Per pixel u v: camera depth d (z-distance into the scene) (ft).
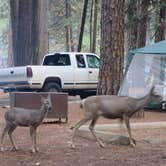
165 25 104.88
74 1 194.59
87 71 97.76
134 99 46.57
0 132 54.80
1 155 43.29
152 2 100.37
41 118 43.65
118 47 71.41
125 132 55.21
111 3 70.74
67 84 95.71
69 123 63.16
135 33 104.17
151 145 48.32
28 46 139.33
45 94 61.72
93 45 151.53
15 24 143.33
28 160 41.37
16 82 92.73
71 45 183.11
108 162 40.52
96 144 48.70
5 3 258.78
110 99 46.50
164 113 75.77
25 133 54.85
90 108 46.75
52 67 93.81
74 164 39.91
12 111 44.32
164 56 80.02
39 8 137.28
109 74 71.41
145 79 80.33
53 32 218.79
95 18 152.87
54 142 49.60
